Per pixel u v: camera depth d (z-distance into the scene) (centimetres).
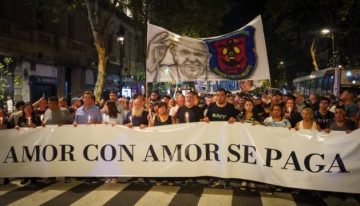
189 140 803
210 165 798
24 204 697
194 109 913
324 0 2658
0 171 832
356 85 2097
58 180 868
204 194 748
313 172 733
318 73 2519
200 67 940
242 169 779
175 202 700
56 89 2478
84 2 1886
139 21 2816
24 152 836
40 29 2322
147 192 765
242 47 914
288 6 2914
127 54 3962
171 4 2483
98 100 1691
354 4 2466
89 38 2953
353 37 3803
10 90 2017
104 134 826
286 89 5800
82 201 712
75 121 931
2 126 938
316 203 698
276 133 755
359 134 712
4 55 1983
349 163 717
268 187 789
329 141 725
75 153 831
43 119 938
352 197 739
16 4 2098
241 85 1109
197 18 2603
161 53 960
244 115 921
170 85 3278
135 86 4103
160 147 812
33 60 2216
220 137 792
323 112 930
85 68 2878
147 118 930
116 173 823
